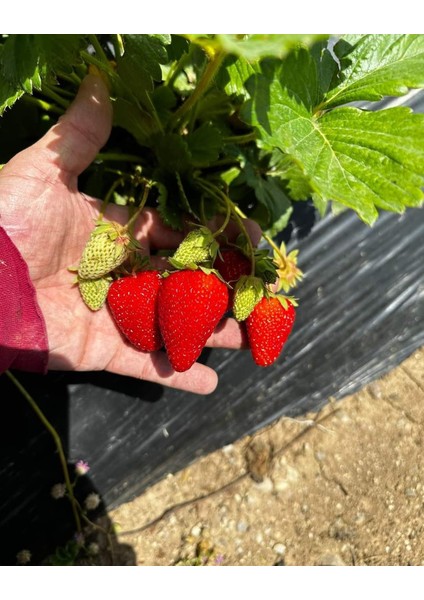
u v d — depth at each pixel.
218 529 0.33
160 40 0.19
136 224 0.25
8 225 0.21
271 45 0.13
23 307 0.22
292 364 0.35
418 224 0.36
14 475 0.32
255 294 0.20
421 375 0.36
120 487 0.33
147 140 0.24
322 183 0.17
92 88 0.21
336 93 0.19
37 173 0.21
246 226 0.24
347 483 0.34
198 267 0.19
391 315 0.35
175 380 0.27
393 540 0.33
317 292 0.35
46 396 0.32
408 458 0.35
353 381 0.35
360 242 0.35
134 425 0.33
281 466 0.34
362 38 0.19
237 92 0.18
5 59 0.18
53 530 0.32
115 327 0.25
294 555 0.33
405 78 0.18
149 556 0.32
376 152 0.17
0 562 0.31
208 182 0.24
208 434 0.34
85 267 0.20
